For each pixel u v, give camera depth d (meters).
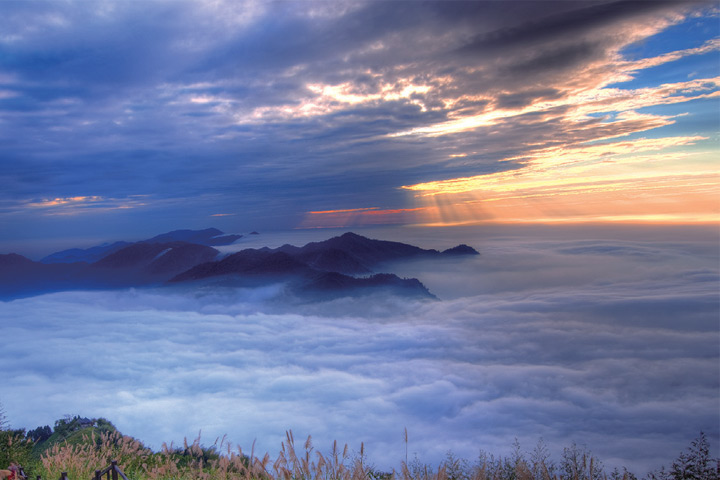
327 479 5.72
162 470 8.89
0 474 8.92
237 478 6.43
